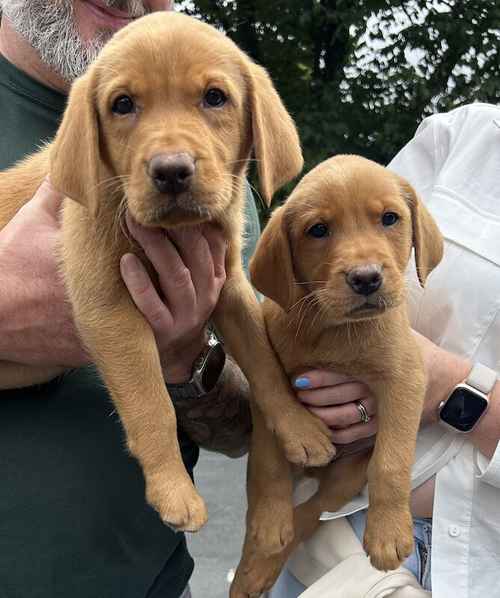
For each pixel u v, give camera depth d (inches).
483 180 20.8
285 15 77.6
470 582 18.4
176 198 14.8
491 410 18.8
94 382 18.1
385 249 17.6
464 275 20.1
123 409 16.1
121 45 15.9
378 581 18.1
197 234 16.6
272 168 16.9
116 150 15.8
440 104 74.2
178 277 16.3
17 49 20.4
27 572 16.6
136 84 15.5
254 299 18.9
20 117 19.9
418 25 76.2
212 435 20.3
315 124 72.0
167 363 18.4
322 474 19.7
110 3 21.3
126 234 16.3
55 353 17.1
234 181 17.0
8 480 16.8
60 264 17.1
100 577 17.2
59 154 16.1
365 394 18.6
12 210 19.0
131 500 17.8
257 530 18.5
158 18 16.4
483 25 75.5
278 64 79.8
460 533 18.7
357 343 17.9
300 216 18.0
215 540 37.4
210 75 15.8
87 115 15.8
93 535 17.1
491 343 19.9
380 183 17.9
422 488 19.7
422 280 18.7
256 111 16.6
